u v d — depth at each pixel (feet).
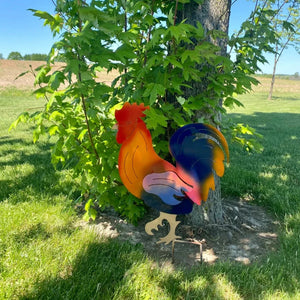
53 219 11.96
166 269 9.40
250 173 18.11
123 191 11.28
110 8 10.71
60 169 17.92
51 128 9.73
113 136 10.75
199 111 11.02
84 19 7.23
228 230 11.73
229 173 18.08
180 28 7.87
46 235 10.92
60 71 8.04
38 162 19.42
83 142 11.39
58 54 8.18
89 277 8.57
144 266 9.12
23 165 18.58
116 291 8.02
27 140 26.11
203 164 8.48
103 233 11.45
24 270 8.75
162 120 8.32
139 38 10.63
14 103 61.41
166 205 8.59
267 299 8.02
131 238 11.24
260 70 11.59
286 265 9.44
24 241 10.32
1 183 15.49
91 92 9.23
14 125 9.85
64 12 8.56
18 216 11.77
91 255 9.59
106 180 11.84
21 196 13.82
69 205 13.33
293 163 21.26
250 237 11.63
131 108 8.26
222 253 10.53
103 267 9.00
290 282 8.68
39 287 8.07
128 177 8.44
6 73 131.03
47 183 15.72
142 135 8.36
